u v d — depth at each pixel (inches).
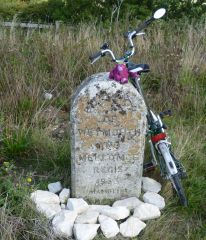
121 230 88.2
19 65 141.9
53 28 178.5
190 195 97.2
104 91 85.7
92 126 88.2
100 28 174.2
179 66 144.9
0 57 145.7
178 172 95.4
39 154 110.6
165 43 162.6
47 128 118.1
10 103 124.6
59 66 145.8
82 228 86.3
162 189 99.5
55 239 85.8
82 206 91.4
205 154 113.1
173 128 122.0
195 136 117.2
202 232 91.0
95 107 86.5
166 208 95.0
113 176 94.0
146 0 189.2
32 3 235.6
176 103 134.8
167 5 183.8
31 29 180.9
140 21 175.9
